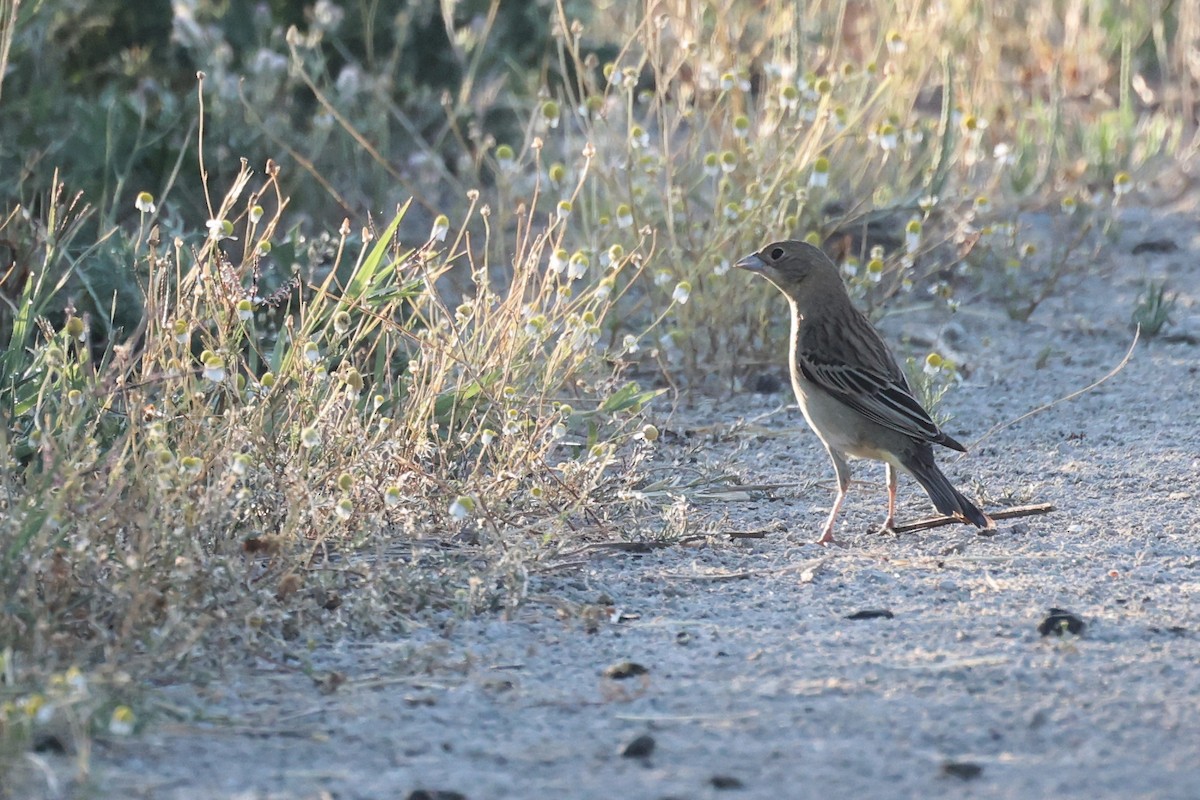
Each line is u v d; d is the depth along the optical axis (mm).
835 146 17203
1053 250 17750
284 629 8562
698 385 14273
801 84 15070
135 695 7543
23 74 17047
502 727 7496
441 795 6707
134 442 9336
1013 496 11484
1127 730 7371
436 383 10875
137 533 8508
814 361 11195
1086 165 19734
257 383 10211
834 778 6891
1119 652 8406
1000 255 16969
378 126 17781
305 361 10383
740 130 14906
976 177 19500
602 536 10461
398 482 9820
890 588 9609
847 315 11383
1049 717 7535
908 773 6941
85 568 8328
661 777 6902
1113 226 18172
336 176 17672
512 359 11789
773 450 12836
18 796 6598
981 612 9102
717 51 17297
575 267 11836
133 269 13125
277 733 7387
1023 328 15828
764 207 14289
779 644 8609
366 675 8109
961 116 19359
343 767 7016
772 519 11227
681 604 9320
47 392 10383
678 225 15148
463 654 8430
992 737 7320
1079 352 15148
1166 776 6875
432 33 19625
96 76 18266
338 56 19469
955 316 16094
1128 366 14719
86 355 9938
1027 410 13648
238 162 16750
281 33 18969
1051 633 8727
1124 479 11828
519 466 10508
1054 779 6863
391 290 12109
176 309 10594
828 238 16609
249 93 17750
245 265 11305
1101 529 10734
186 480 8672
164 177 16266
